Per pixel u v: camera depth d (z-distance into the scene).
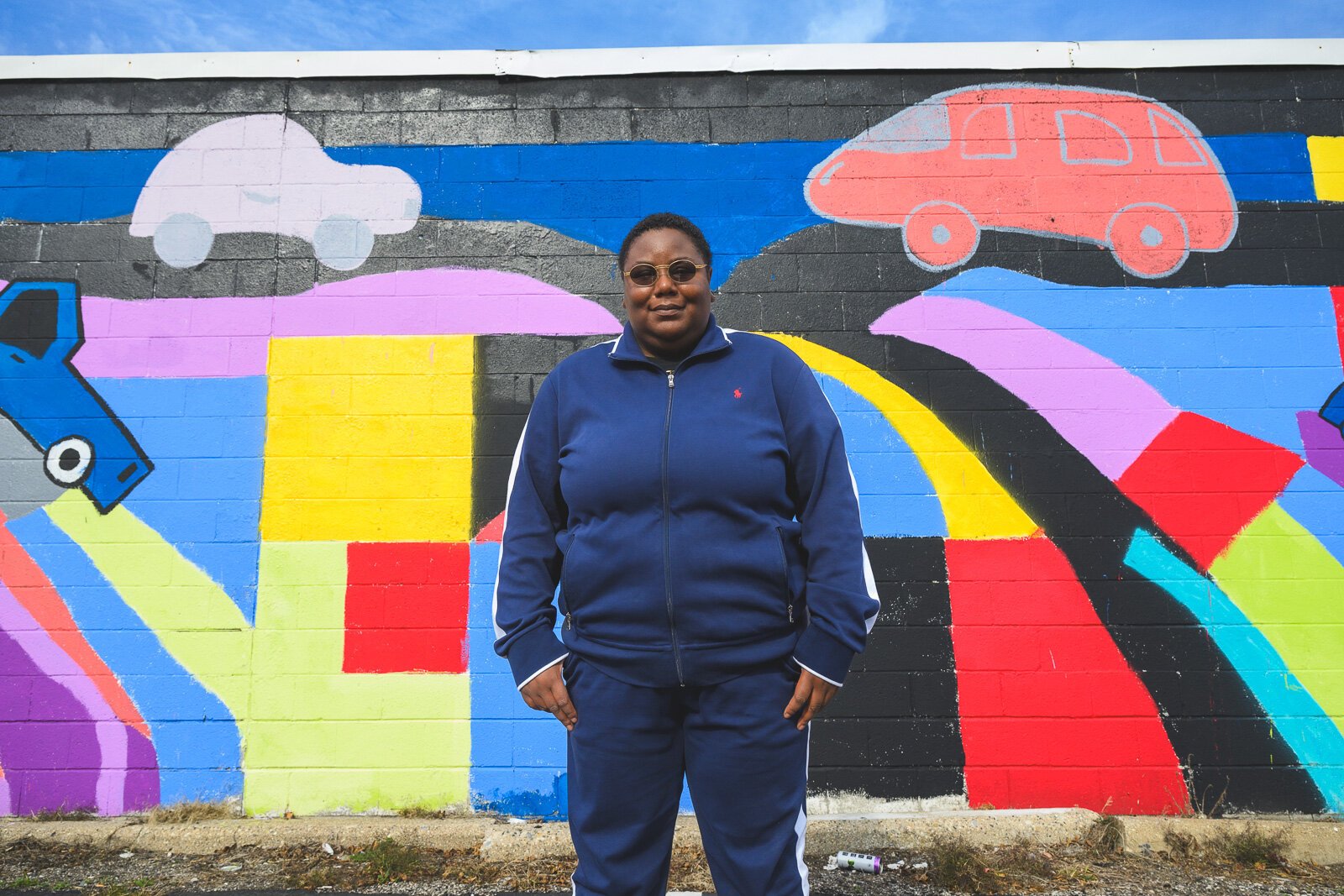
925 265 3.84
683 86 4.02
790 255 3.85
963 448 3.68
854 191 3.91
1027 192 3.89
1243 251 3.83
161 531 3.64
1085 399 3.71
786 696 1.70
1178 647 3.52
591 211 3.91
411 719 3.50
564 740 3.49
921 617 3.55
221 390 3.75
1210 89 3.97
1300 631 3.52
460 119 3.99
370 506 3.66
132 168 3.95
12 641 3.54
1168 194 3.89
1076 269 3.83
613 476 1.71
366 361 3.78
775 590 1.71
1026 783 3.42
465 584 3.60
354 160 3.95
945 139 3.95
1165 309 3.79
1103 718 3.46
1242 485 3.63
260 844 3.22
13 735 3.48
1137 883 2.91
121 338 3.79
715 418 1.75
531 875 3.00
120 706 3.51
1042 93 3.98
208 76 4.00
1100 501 3.63
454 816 3.41
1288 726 3.45
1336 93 3.96
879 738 3.46
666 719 1.72
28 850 3.15
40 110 4.00
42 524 3.64
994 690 3.49
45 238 3.88
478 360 3.78
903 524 3.62
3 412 3.73
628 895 1.68
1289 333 3.76
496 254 3.87
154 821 3.34
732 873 1.66
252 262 3.86
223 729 3.49
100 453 3.70
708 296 1.91
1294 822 3.27
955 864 2.95
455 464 3.69
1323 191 3.88
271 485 3.67
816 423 1.77
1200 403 3.70
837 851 3.17
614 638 1.71
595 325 3.81
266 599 3.59
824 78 4.02
